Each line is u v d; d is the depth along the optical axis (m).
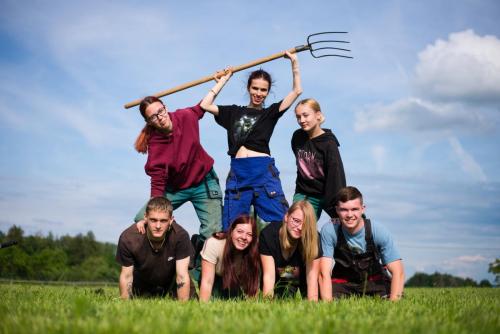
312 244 5.68
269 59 7.00
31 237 82.88
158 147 6.59
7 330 2.93
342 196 5.62
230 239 5.82
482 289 10.66
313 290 5.87
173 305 4.06
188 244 5.96
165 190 6.85
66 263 79.88
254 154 6.74
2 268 70.12
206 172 6.91
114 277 83.81
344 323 3.16
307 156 6.72
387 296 6.10
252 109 6.91
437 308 4.21
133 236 5.84
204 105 6.90
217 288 6.29
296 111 6.66
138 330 2.81
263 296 5.48
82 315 3.40
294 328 2.88
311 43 6.94
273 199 6.64
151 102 6.44
